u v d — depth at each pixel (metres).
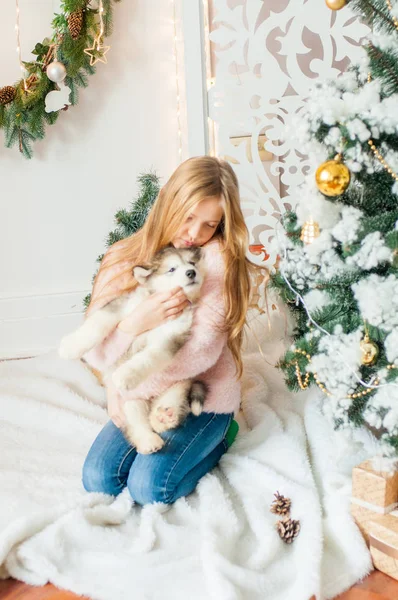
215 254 1.72
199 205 1.66
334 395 1.49
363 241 1.32
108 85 3.06
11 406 2.20
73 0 2.63
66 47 2.67
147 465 1.63
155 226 1.75
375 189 1.43
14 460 1.92
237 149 2.57
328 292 1.56
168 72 3.09
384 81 1.33
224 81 2.51
